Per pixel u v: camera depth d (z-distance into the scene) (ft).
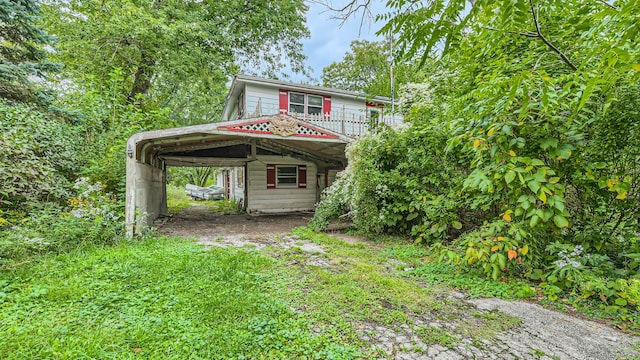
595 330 7.74
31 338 6.45
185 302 8.55
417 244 17.24
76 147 20.29
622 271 9.35
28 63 19.83
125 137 21.70
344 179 22.53
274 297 9.28
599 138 9.80
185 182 81.46
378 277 11.34
